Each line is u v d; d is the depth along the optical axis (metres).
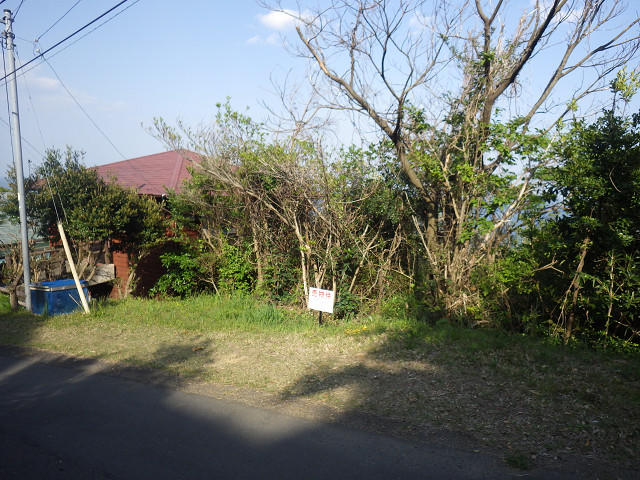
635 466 3.77
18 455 4.23
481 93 9.45
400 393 5.53
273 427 4.74
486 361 6.42
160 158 17.52
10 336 9.14
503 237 8.93
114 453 4.23
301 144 10.19
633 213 6.67
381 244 10.91
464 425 4.63
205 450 4.26
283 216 11.22
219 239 12.77
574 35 9.84
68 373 6.85
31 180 12.80
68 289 11.24
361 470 3.84
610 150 6.63
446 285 9.19
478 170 9.09
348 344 7.75
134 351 7.84
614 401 4.93
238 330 9.11
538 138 8.10
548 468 3.79
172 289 13.84
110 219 12.22
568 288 7.13
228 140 11.39
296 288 11.62
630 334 7.01
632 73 7.20
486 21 9.70
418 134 9.74
